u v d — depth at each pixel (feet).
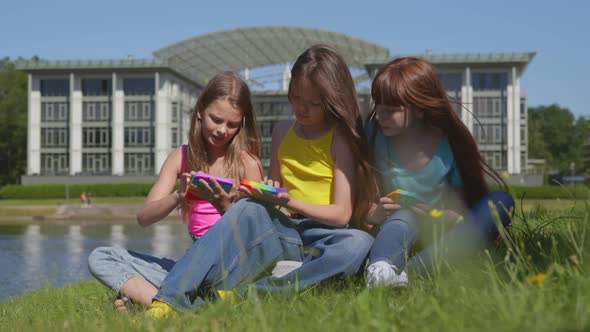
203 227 10.20
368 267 8.21
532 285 5.67
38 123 184.65
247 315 6.17
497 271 7.62
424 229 9.19
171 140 184.85
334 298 7.45
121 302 8.98
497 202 9.11
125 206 141.59
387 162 9.82
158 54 192.34
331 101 9.32
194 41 189.98
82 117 182.39
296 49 202.18
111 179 180.65
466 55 169.27
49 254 47.67
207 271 8.27
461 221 9.14
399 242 8.52
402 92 9.10
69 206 142.41
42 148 184.75
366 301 5.97
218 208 9.43
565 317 4.82
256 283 8.45
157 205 9.51
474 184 9.86
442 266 8.55
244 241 8.55
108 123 182.39
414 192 9.73
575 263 6.21
